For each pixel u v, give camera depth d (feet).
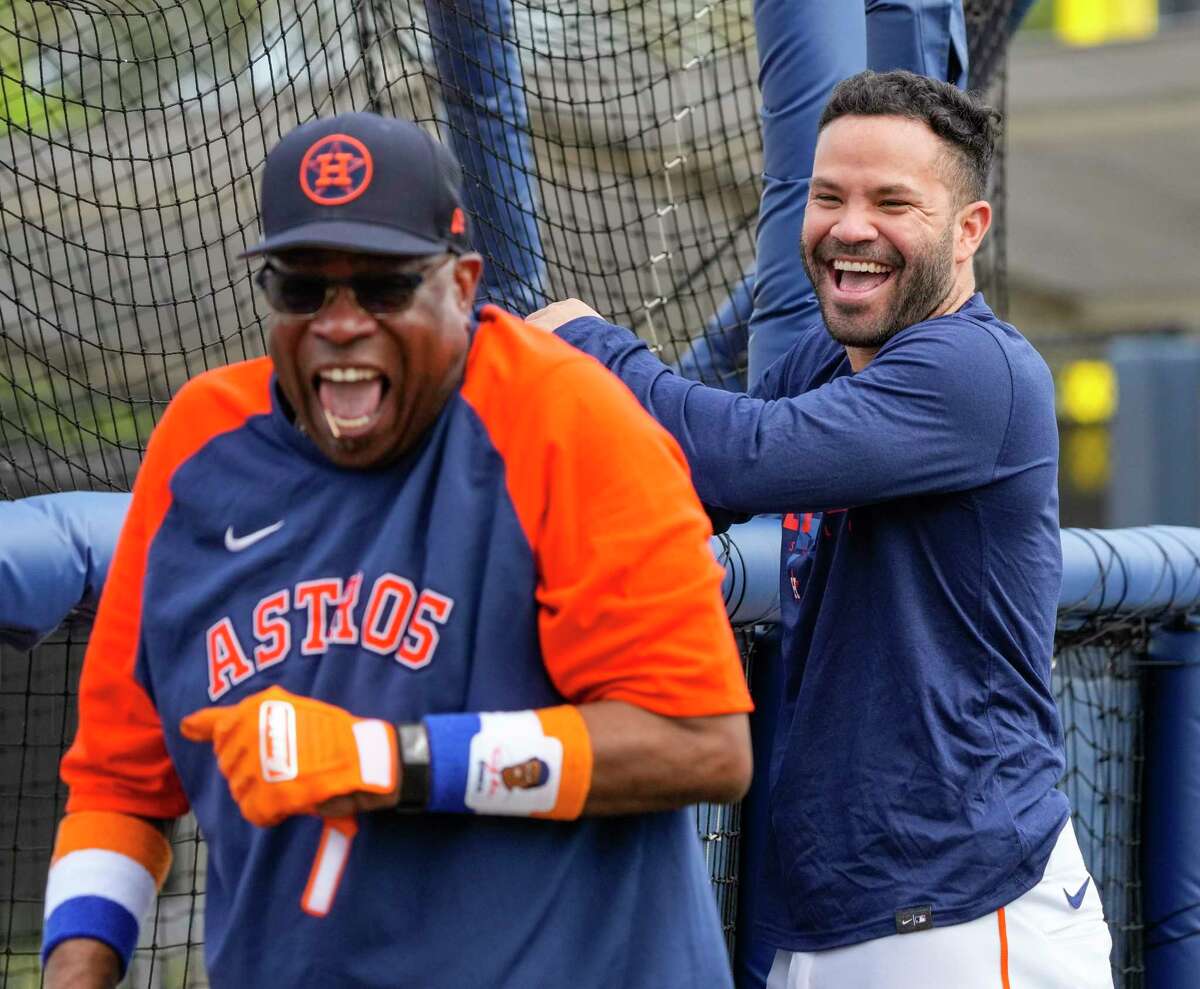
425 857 20.10
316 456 20.66
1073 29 174.50
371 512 20.39
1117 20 172.65
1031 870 28.84
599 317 31.73
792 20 38.93
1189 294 172.76
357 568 20.27
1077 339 120.78
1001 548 29.22
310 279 19.26
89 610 29.71
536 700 20.27
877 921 28.60
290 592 20.36
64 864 22.13
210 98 58.34
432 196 19.42
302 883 20.16
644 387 30.19
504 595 19.92
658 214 48.26
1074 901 29.81
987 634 29.19
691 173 51.19
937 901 28.35
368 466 20.31
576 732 19.39
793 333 39.29
